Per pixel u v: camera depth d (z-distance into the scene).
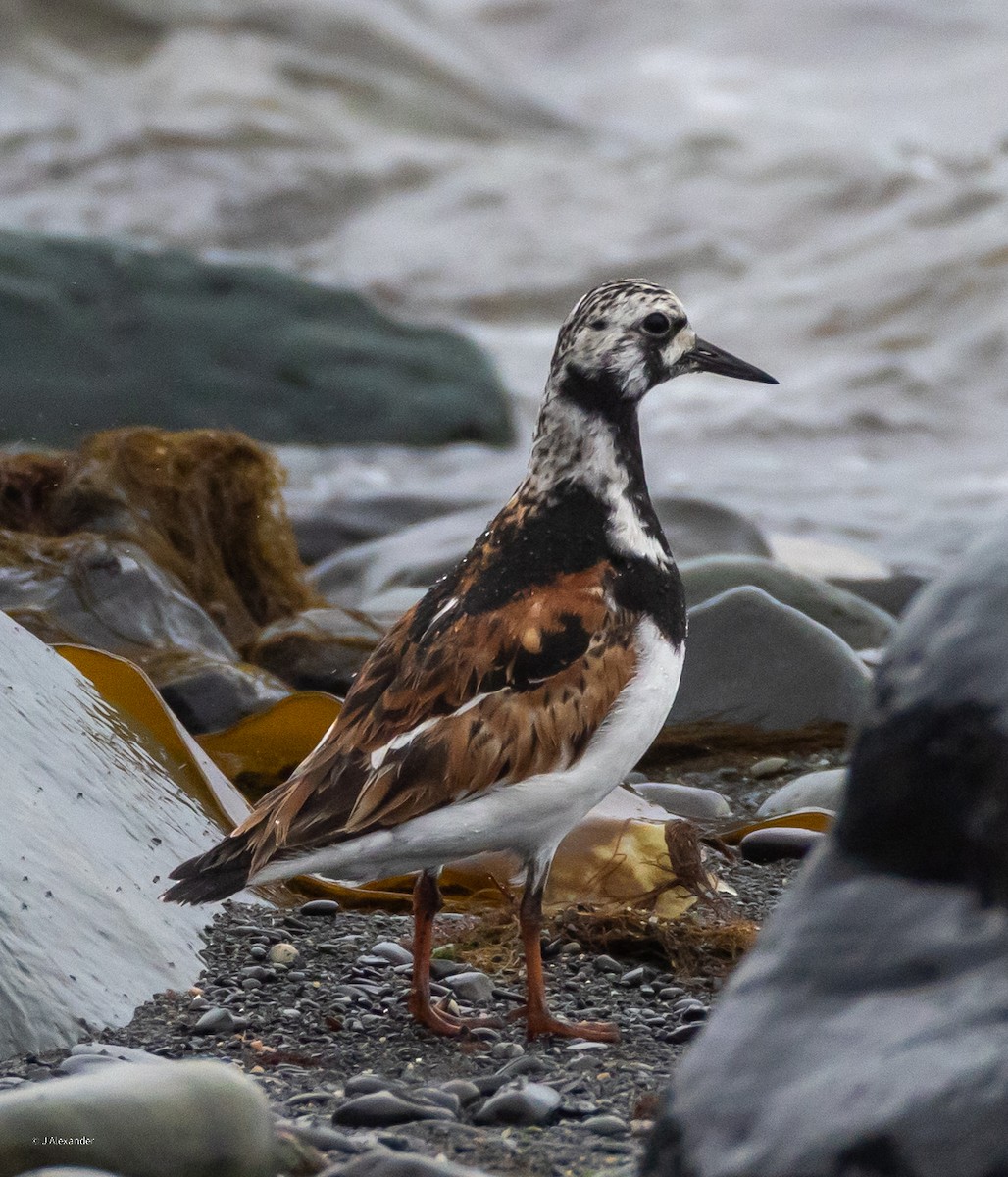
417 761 6.60
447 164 50.16
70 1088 4.97
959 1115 3.76
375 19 58.62
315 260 46.88
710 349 7.66
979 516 23.31
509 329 42.91
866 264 40.34
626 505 7.30
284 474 13.27
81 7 56.56
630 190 46.31
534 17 76.25
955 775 4.20
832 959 4.23
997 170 44.81
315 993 7.24
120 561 11.38
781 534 21.58
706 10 74.81
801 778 10.56
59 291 28.88
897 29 71.06
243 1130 5.06
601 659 6.91
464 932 8.08
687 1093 4.16
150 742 8.59
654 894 8.16
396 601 14.52
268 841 6.53
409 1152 5.47
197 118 52.78
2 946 6.38
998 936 4.07
